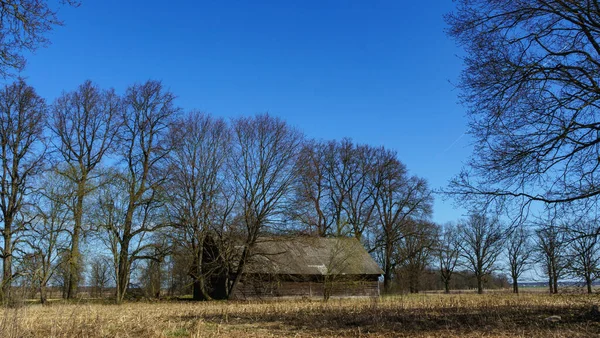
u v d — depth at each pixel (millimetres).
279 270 40062
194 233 36719
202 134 37906
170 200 36375
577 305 19938
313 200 43031
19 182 34031
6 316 13023
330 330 14297
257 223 38219
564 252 14164
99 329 13945
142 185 38094
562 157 14281
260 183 38469
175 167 37094
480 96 15117
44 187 32969
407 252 53594
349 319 16859
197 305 29266
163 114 39969
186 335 13312
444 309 20047
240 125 38750
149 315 19750
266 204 38438
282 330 14500
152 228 36562
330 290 36844
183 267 39156
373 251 52938
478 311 18438
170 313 21219
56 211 32906
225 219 37781
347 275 38312
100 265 39188
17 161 34281
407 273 54750
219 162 37844
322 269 42812
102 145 38750
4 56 10672
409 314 17891
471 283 82562
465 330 13312
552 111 14266
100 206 33469
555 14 14391
